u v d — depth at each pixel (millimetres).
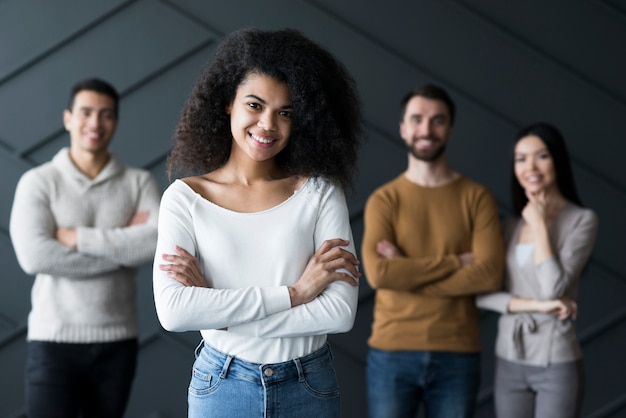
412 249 3174
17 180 3873
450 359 3090
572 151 3912
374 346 3184
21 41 3875
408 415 3133
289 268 1938
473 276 3062
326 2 3906
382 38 3914
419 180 3254
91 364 3115
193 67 3910
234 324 1878
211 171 2090
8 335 3852
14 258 3873
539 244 3045
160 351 3902
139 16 3898
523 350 3039
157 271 1920
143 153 3900
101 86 3248
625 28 3895
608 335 3900
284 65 1915
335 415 1977
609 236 3896
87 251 3088
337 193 2025
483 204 3195
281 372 1902
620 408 3889
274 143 1936
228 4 3898
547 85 3912
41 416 3055
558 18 3908
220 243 1921
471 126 3912
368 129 3898
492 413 3936
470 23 3912
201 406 1937
